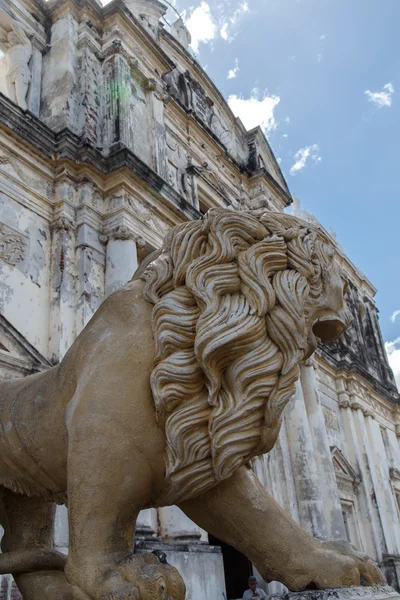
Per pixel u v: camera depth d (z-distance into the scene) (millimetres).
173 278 1657
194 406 1510
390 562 14133
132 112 10180
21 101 8906
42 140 8078
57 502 1807
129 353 1572
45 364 6535
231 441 1486
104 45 10305
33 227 7637
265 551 1625
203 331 1505
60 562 1736
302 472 11000
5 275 6984
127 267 7941
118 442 1493
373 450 16281
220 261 1621
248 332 1508
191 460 1495
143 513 6578
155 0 13742
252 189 14953
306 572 1562
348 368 16375
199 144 13266
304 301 1621
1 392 1877
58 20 10016
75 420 1532
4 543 1901
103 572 1373
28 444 1701
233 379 1516
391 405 19500
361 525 14516
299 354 1558
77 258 7840
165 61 11391
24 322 6992
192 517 1730
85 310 7426
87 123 9062
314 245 1731
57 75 9383
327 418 14812
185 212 9594
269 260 1637
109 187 8625
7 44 9641
